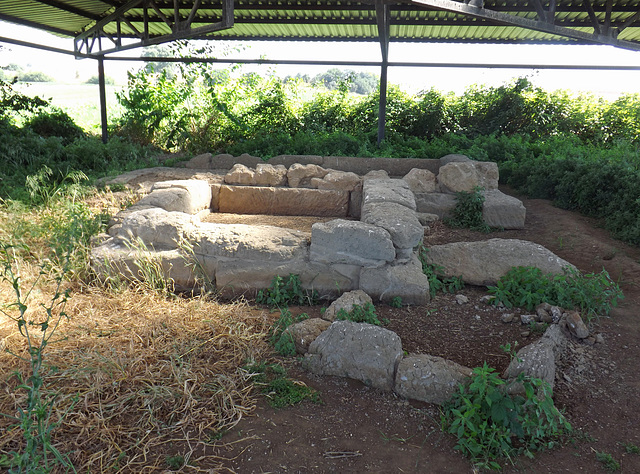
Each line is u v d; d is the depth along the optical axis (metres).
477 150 9.95
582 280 4.08
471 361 3.25
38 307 3.62
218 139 13.50
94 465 2.26
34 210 5.78
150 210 4.54
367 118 14.51
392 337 3.10
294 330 3.36
